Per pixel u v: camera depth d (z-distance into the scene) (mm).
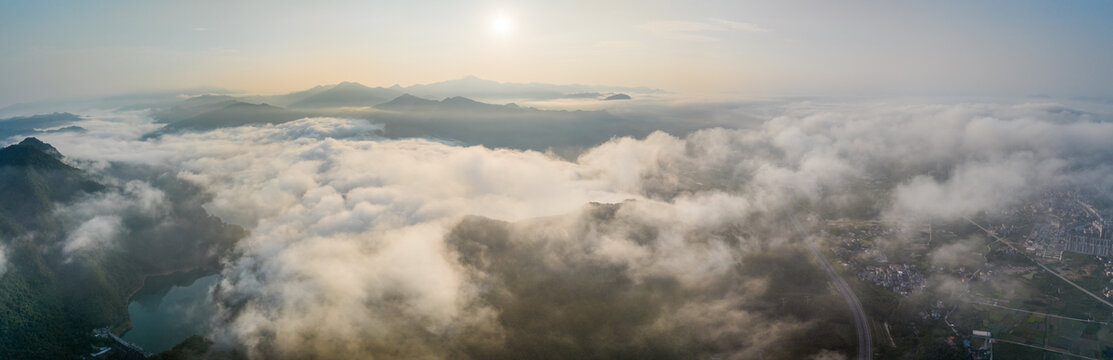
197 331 161500
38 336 148875
